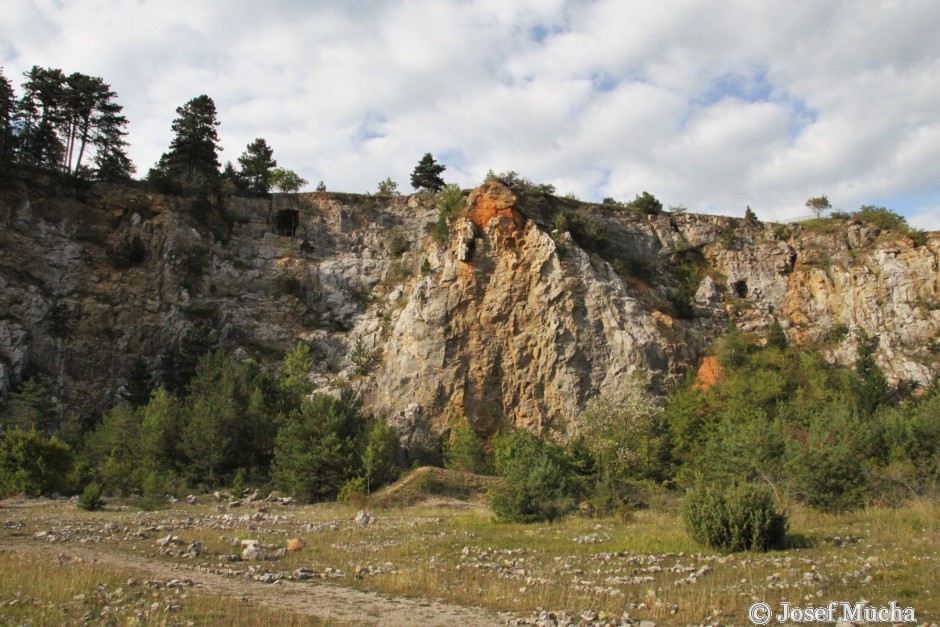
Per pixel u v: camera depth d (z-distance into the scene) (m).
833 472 25.14
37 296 61.66
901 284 75.50
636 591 14.28
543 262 66.25
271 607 12.77
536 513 27.47
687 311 74.31
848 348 72.00
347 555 19.42
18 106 69.88
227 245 74.12
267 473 45.81
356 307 73.62
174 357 62.53
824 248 81.62
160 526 25.41
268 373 59.66
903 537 18.67
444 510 33.69
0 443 38.97
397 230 79.25
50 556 17.81
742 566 16.14
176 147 79.06
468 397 62.44
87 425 58.91
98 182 71.56
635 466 45.44
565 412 61.31
